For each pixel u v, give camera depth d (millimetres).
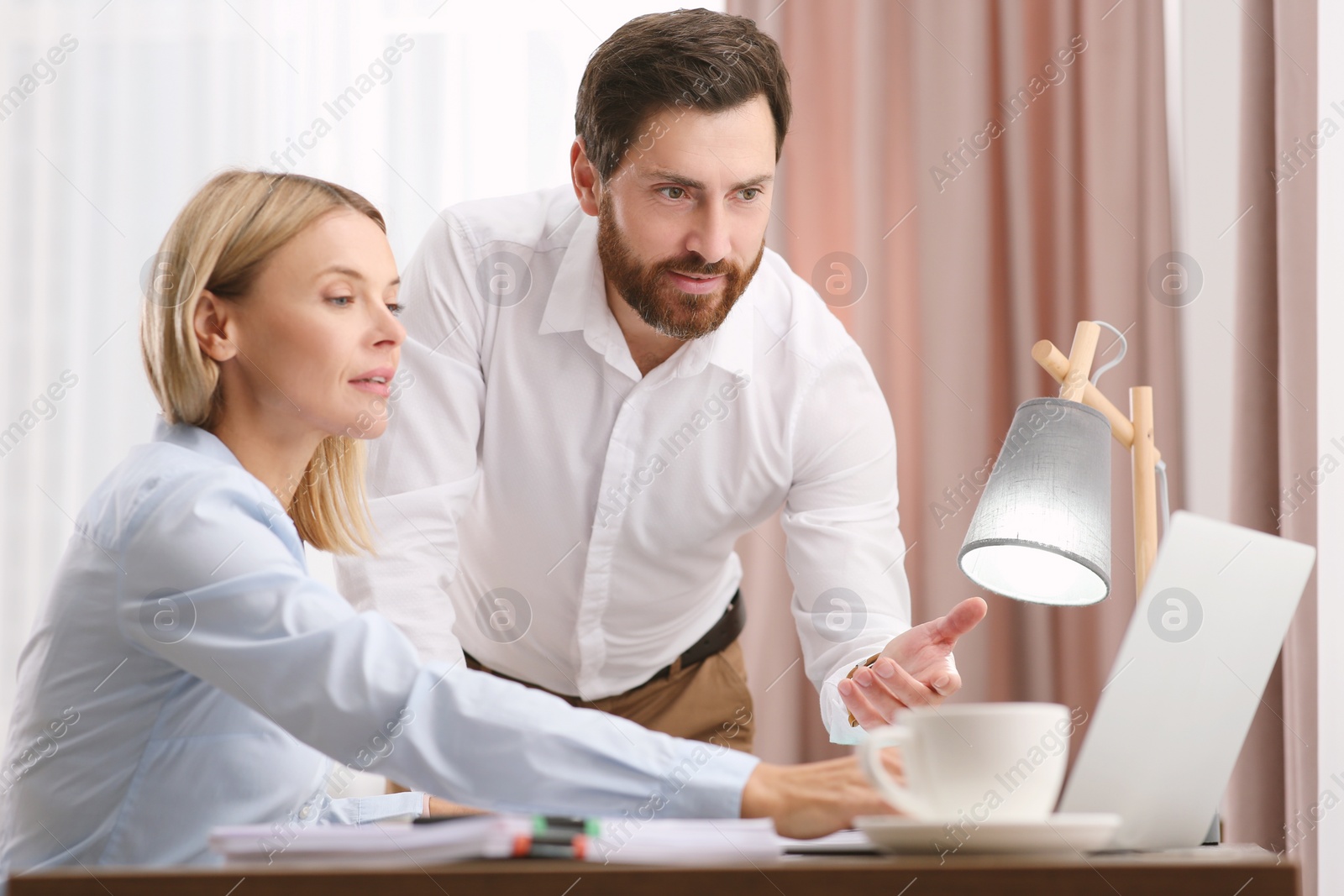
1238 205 2547
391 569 1462
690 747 818
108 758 951
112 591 951
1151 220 2701
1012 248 2732
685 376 1620
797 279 1816
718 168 1354
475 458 1636
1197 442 2721
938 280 2725
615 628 1785
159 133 2832
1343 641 2275
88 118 2820
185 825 951
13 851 956
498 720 820
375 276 1118
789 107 1453
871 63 2734
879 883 590
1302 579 838
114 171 2816
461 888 585
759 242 1432
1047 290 2746
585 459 1657
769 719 2639
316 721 860
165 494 938
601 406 1637
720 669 1959
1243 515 2482
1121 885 594
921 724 739
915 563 2707
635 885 588
